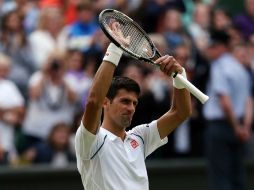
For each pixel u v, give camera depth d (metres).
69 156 38.81
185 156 40.69
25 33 41.84
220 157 37.47
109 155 19.61
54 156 38.53
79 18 43.22
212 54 38.19
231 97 38.12
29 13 44.09
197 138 40.84
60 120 38.88
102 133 19.81
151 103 38.31
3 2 44.03
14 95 38.12
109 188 19.45
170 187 40.03
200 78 40.47
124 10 44.56
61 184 37.97
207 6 47.75
